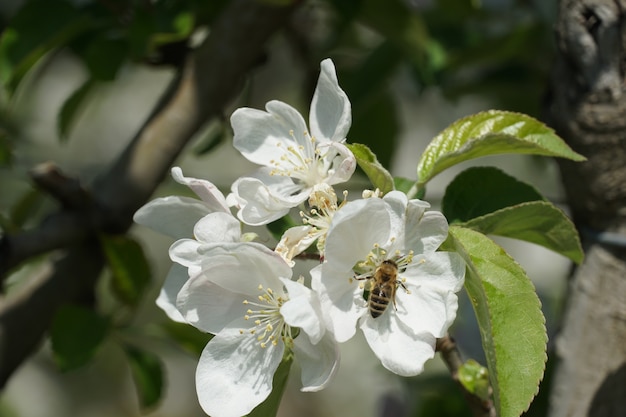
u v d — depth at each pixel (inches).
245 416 16.7
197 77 21.5
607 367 18.9
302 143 17.2
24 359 21.5
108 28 22.6
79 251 21.5
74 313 21.0
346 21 22.8
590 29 18.6
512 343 15.7
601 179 18.8
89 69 22.1
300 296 15.7
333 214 16.6
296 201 16.6
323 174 17.1
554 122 19.1
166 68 22.7
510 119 17.2
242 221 16.6
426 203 15.9
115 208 21.2
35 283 21.5
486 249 16.1
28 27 21.6
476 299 16.1
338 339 15.8
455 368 17.2
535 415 21.7
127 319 22.3
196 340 22.4
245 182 16.6
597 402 18.9
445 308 15.9
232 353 16.5
